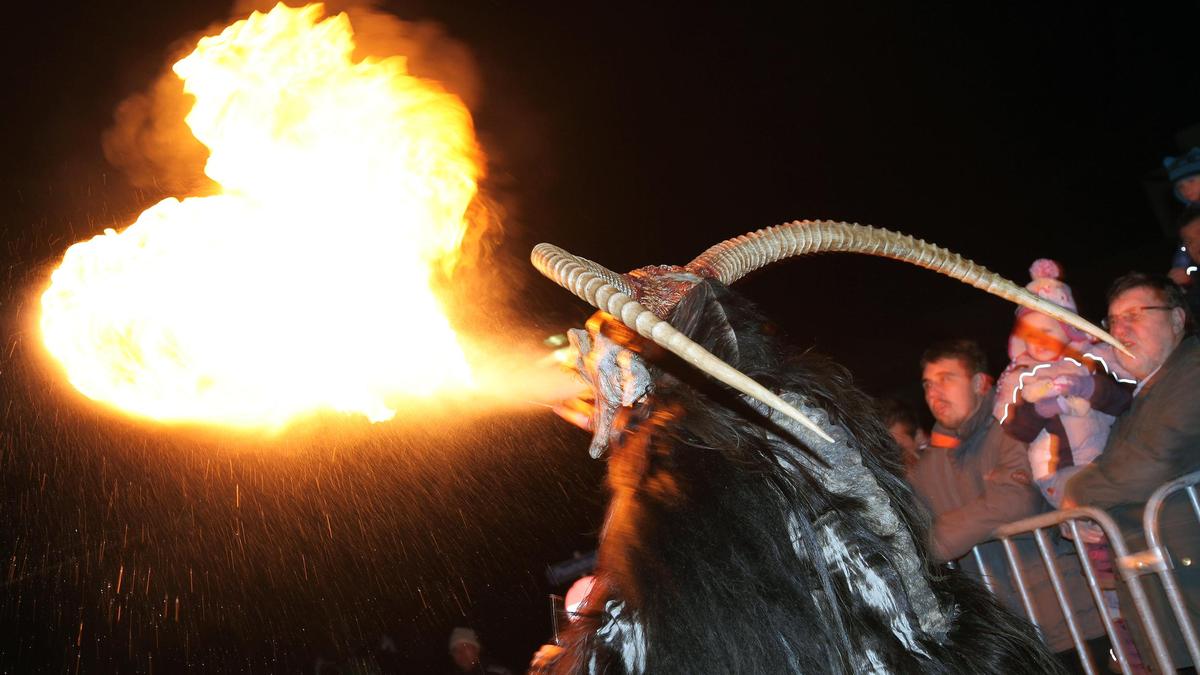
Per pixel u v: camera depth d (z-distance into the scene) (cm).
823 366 194
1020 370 386
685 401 183
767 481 173
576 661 173
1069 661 355
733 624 163
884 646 171
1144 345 335
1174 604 313
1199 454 318
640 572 168
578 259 186
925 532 192
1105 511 332
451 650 590
